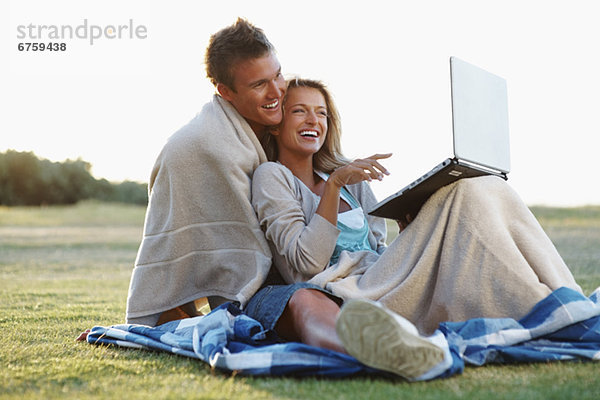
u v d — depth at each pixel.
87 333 2.31
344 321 1.49
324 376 1.59
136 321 2.32
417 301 2.02
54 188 21.56
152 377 1.66
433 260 2.01
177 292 2.33
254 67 2.29
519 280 1.88
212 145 2.28
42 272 5.82
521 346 1.80
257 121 2.39
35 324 2.76
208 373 1.69
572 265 5.21
